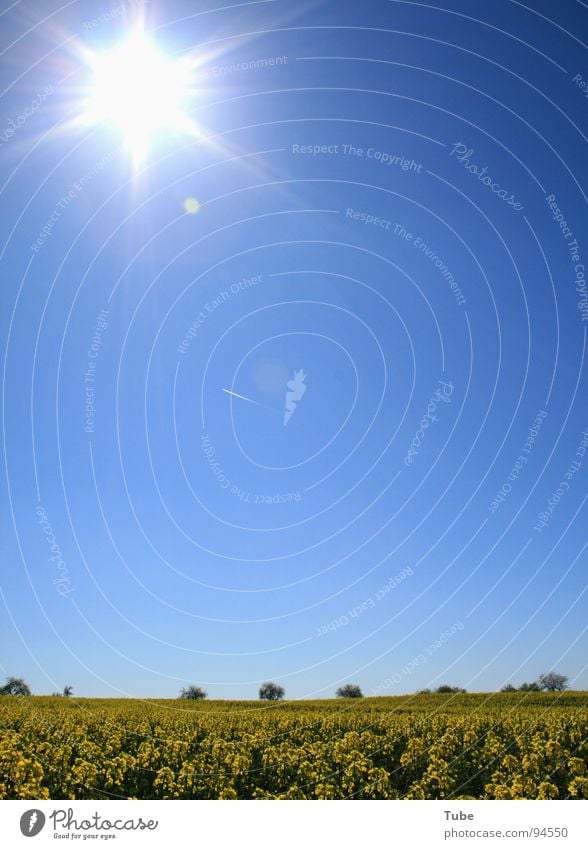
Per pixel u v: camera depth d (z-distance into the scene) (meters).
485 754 17.86
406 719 23.17
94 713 22.91
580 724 20.44
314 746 19.08
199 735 21.50
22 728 20.02
